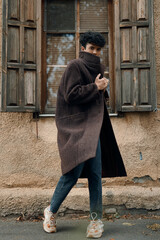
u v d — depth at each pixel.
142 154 3.13
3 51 3.02
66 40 3.46
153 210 2.99
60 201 2.34
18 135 3.10
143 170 3.11
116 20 3.17
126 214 2.98
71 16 3.48
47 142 3.12
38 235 2.38
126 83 3.13
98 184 2.27
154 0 3.27
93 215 2.29
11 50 3.07
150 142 3.15
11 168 3.06
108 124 2.31
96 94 2.19
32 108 3.09
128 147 3.13
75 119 2.25
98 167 2.26
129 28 3.17
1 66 3.08
